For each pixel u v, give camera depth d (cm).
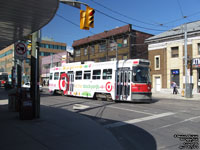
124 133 685
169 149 528
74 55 4478
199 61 2427
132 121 866
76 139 592
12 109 1062
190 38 2534
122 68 1516
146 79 1498
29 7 667
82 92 1823
